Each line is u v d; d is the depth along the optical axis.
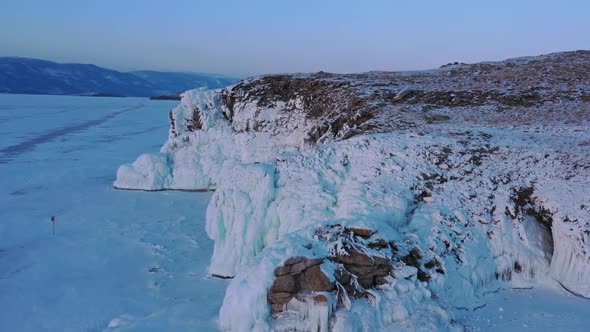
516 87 25.06
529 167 12.80
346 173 13.23
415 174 12.54
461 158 13.28
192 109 30.80
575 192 11.30
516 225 10.96
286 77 31.30
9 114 79.88
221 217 12.52
